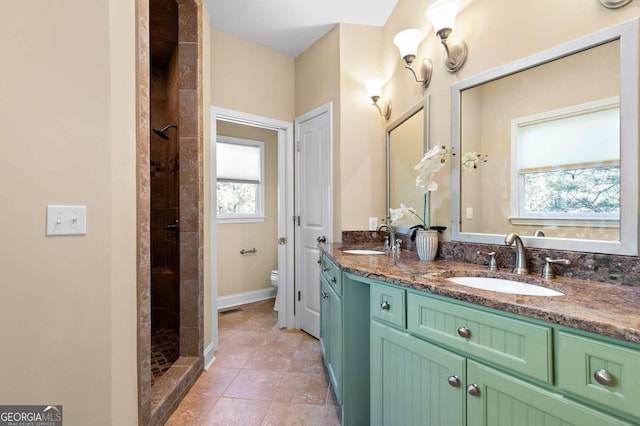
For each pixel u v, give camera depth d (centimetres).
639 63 94
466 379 95
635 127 95
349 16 242
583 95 108
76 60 108
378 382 129
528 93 126
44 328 103
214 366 219
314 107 279
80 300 109
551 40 118
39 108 102
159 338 262
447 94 166
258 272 388
